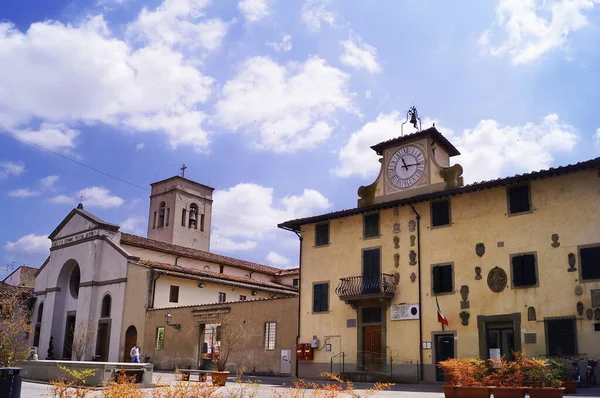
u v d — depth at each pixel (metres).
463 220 26.83
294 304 31.86
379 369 27.75
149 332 37.88
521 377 16.92
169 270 40.47
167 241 57.47
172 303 39.94
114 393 11.10
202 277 42.03
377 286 28.25
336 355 29.42
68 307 45.03
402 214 28.98
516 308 24.34
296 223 32.59
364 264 29.66
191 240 59.25
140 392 11.69
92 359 39.84
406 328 27.38
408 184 29.69
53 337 44.34
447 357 25.89
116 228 44.03
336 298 30.27
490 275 25.38
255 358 32.56
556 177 24.58
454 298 26.19
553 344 23.09
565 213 24.03
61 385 11.99
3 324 26.45
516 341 23.98
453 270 26.55
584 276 23.02
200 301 41.88
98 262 42.81
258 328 32.94
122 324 39.72
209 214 62.44
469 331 25.41
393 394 20.38
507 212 25.55
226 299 43.84
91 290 42.06
